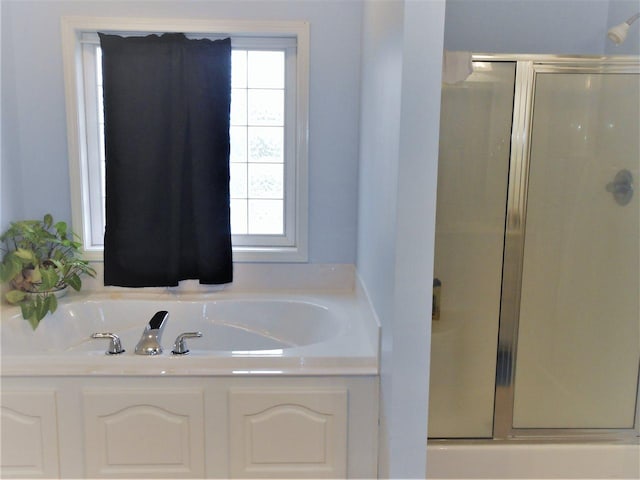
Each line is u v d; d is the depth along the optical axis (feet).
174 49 8.20
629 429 7.57
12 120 8.21
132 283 8.62
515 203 7.29
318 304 8.27
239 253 8.88
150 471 6.08
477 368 7.48
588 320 7.53
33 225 8.10
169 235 8.57
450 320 7.43
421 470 5.24
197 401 5.99
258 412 6.04
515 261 7.38
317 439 6.10
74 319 8.25
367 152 7.32
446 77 7.06
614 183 7.34
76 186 8.54
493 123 7.18
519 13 7.93
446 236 7.35
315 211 8.86
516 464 7.20
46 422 5.98
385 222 5.61
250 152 8.95
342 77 8.52
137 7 8.19
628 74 7.12
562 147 7.27
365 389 6.05
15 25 8.18
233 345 8.50
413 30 4.66
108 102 8.27
